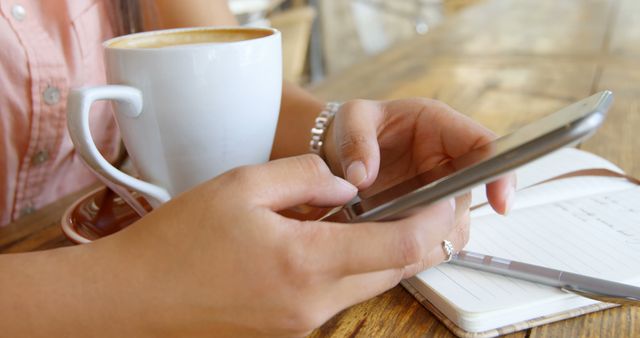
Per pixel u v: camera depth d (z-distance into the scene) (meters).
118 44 0.40
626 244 0.38
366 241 0.31
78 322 0.32
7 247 0.44
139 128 0.39
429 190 0.31
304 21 2.15
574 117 0.29
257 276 0.31
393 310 0.36
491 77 0.86
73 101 0.36
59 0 0.58
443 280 0.36
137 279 0.32
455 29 1.37
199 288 0.31
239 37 0.42
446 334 0.34
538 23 1.38
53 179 0.61
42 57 0.56
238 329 0.32
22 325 0.32
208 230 0.31
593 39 1.15
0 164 0.56
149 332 0.32
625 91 0.75
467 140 0.39
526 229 0.41
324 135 0.46
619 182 0.46
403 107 0.42
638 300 0.34
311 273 0.31
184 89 0.37
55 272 0.33
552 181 0.46
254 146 0.41
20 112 0.56
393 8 3.33
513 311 0.34
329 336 0.34
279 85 0.41
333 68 3.08
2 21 0.54
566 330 0.34
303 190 0.32
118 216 0.44
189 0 0.63
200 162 0.40
